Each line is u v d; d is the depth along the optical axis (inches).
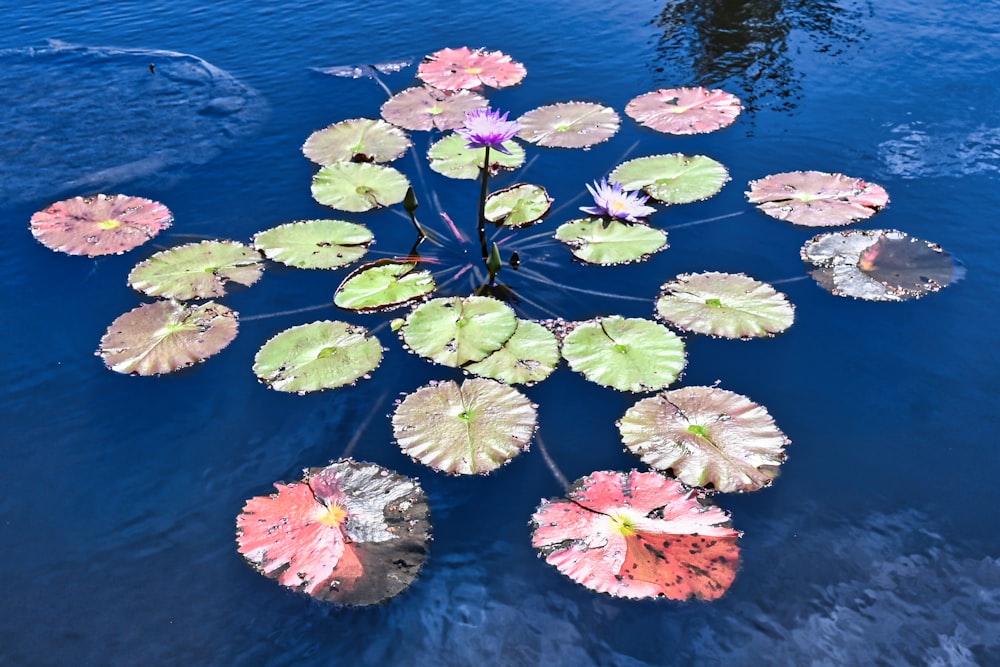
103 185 159.5
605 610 84.7
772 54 201.5
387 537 91.9
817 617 83.4
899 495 95.6
